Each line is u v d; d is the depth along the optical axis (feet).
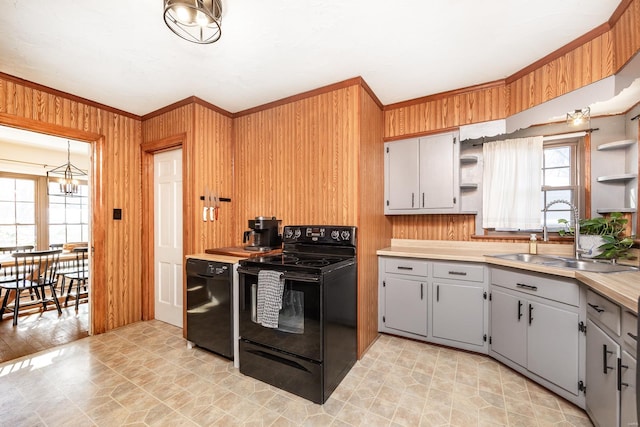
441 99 8.80
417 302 8.28
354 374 6.77
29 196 14.99
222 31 5.81
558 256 7.28
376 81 8.03
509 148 8.36
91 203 9.34
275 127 9.14
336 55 6.73
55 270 11.78
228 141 10.02
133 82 8.01
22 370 6.99
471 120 8.36
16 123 7.60
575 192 7.73
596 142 7.38
